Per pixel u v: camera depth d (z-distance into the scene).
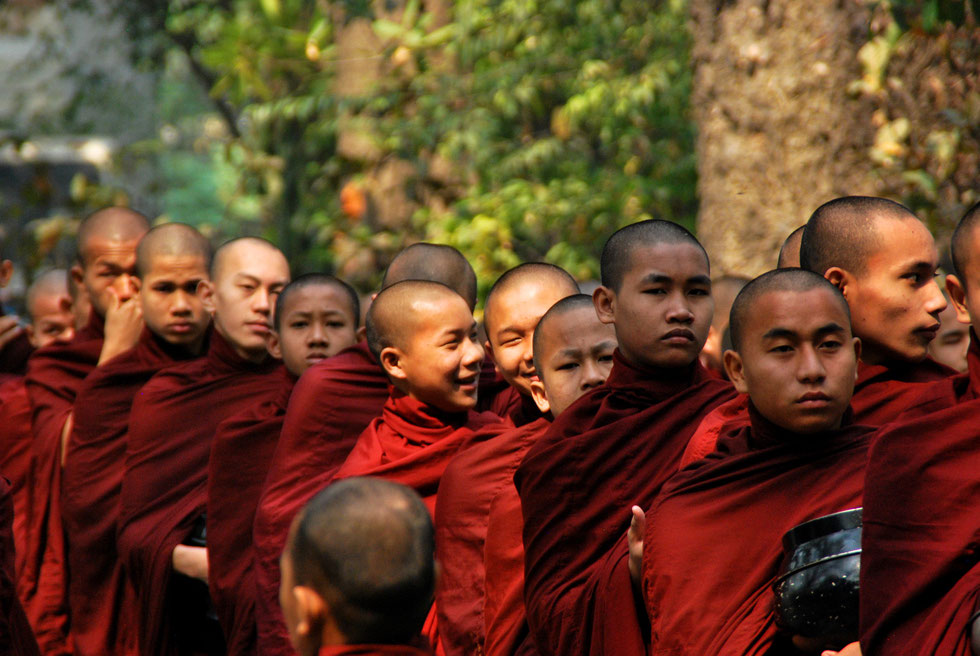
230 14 36.16
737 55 17.83
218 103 38.44
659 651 9.17
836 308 9.20
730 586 9.07
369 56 28.89
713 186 18.22
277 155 33.62
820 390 9.08
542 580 10.72
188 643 16.48
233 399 16.75
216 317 16.81
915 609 8.17
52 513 18.11
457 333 12.92
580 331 11.74
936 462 8.42
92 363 18.95
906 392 10.59
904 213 10.82
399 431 13.21
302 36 28.36
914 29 17.14
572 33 28.39
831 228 10.88
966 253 9.05
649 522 9.58
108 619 17.30
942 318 14.15
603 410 10.98
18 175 45.44
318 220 30.20
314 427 14.29
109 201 32.78
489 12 28.05
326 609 6.81
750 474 9.35
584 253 26.56
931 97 18.34
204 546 16.02
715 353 14.85
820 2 17.52
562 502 10.75
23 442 18.92
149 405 16.86
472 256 25.95
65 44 47.09
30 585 18.14
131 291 18.61
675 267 10.72
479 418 13.59
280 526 13.96
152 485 16.58
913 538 8.29
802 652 8.92
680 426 10.74
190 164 65.44
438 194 28.36
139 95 49.62
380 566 6.75
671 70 26.78
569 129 27.53
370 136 28.78
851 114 17.89
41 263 32.78
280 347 15.80
